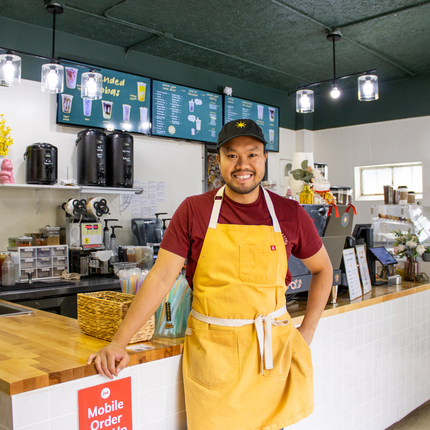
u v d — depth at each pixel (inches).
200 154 211.6
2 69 113.4
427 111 223.1
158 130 192.9
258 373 56.0
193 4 145.9
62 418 48.7
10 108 154.3
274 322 57.6
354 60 202.2
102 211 155.9
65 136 167.5
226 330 55.5
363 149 244.8
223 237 56.2
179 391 60.6
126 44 180.4
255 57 196.7
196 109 207.0
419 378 125.0
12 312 87.8
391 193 154.6
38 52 160.7
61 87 121.4
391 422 111.7
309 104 165.5
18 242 144.8
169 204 199.0
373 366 104.0
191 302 66.1
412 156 227.6
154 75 194.1
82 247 150.8
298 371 60.4
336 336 91.7
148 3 144.8
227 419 54.5
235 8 149.0
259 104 235.0
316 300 67.2
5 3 142.9
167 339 63.1
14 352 55.7
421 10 151.6
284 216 60.0
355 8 150.2
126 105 182.7
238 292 55.4
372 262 123.9
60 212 162.2
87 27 162.9
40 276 143.8
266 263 56.4
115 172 161.6
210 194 59.2
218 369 54.7
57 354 54.8
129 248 157.9
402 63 207.6
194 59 199.0
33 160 146.2
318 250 64.9
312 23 161.2
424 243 142.3
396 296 112.8
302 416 59.7
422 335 126.3
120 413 53.8
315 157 264.2
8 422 45.4
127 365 54.5
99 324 62.0
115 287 141.6
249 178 55.5
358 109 247.0
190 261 59.4
